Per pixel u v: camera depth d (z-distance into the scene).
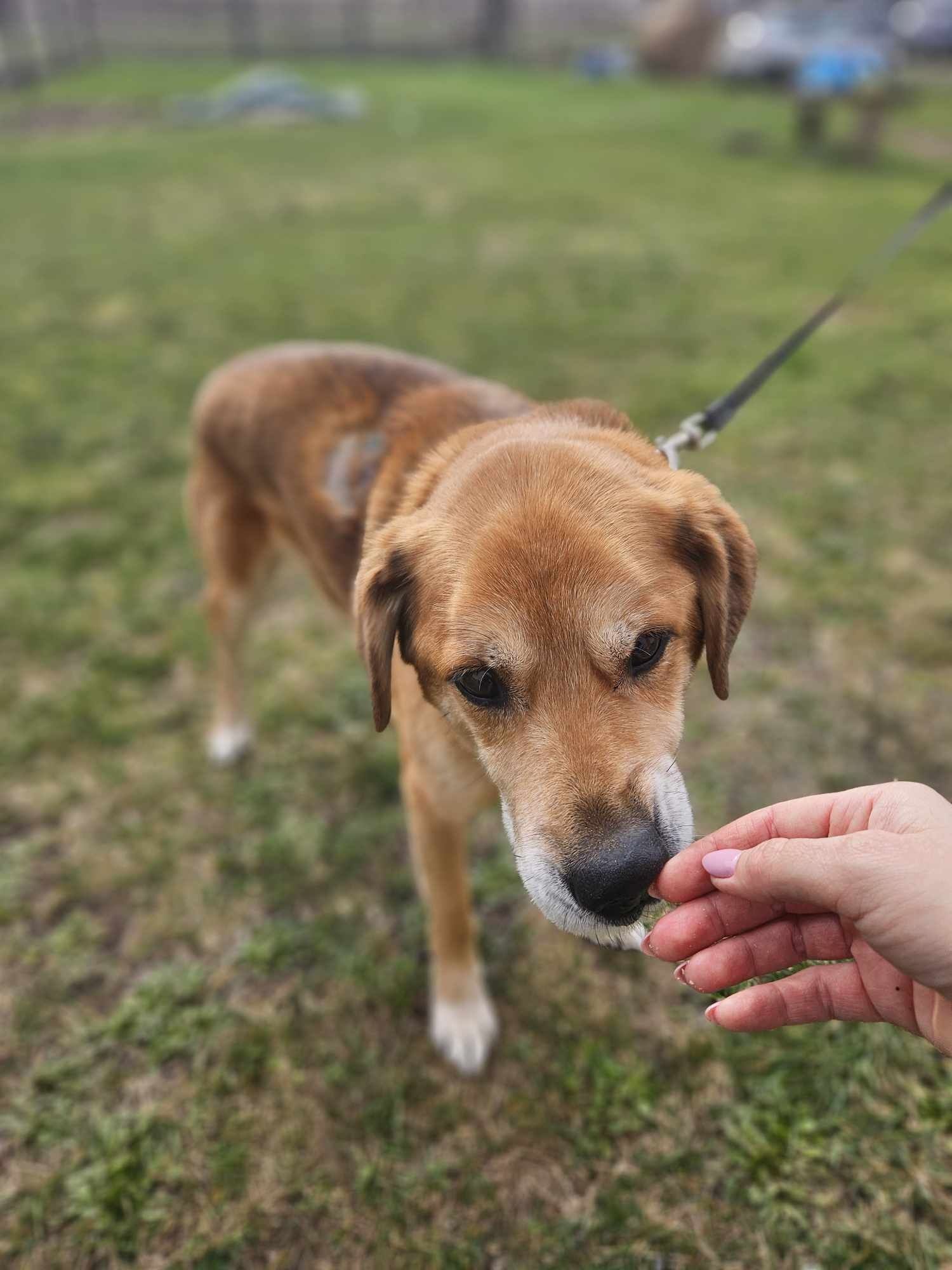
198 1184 0.51
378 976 0.61
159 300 1.79
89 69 5.47
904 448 1.11
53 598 0.94
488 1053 0.57
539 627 0.38
